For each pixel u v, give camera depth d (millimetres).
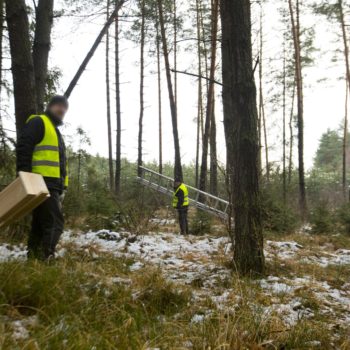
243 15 6070
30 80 6973
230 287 5254
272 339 3576
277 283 5648
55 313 3230
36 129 4676
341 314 4684
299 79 22938
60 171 4930
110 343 2924
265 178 13547
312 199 26922
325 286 5906
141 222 9906
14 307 3164
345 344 3670
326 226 13016
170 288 4395
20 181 2127
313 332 3783
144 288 4359
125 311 3592
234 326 3443
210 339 3312
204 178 18766
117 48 23312
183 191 12211
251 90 6105
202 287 5242
